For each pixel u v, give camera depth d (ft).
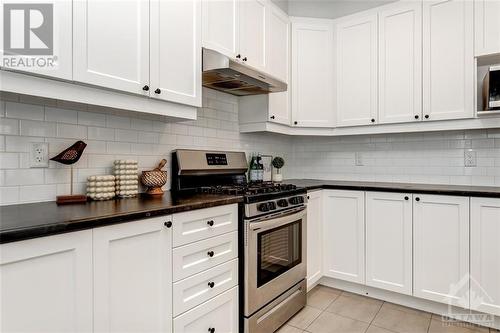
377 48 8.73
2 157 4.35
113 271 3.74
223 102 8.23
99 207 4.28
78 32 4.09
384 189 7.73
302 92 9.29
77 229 3.35
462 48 7.50
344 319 7.05
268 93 8.26
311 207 8.18
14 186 4.47
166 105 5.44
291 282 7.04
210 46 6.32
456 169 8.52
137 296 4.02
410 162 9.23
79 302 3.41
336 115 9.41
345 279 8.37
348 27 9.21
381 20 8.66
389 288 7.68
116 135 5.79
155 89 5.11
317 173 10.94
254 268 5.90
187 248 4.72
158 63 5.17
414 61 8.15
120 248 3.82
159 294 4.31
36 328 3.08
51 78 3.90
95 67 4.28
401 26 8.34
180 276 4.61
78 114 5.21
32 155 4.64
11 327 2.91
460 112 7.53
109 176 5.25
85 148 5.30
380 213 7.82
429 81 7.94
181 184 6.79
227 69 6.04
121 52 4.61
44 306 3.13
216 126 8.01
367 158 9.99
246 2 7.43
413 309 7.55
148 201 5.00
